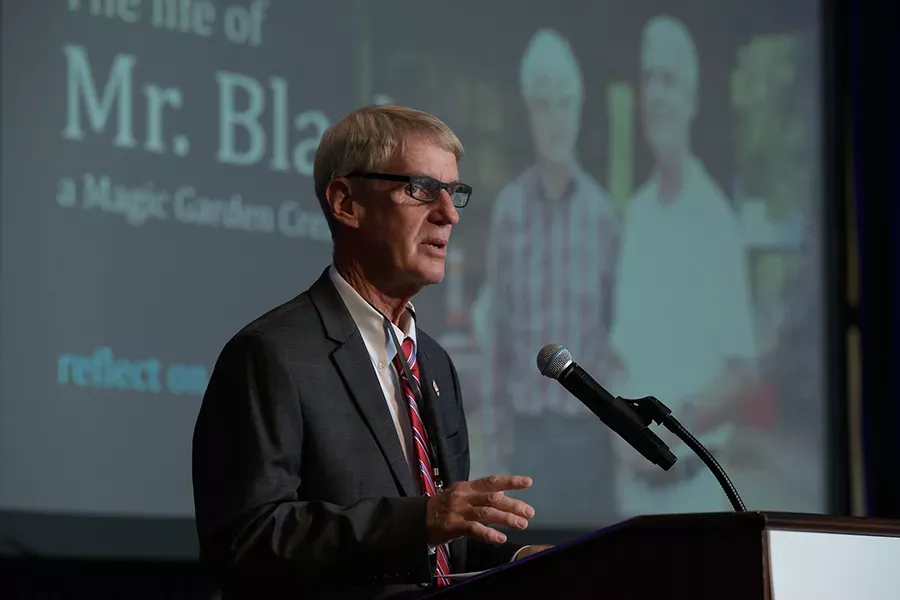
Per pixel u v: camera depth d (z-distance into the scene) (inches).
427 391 200.2
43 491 349.7
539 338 418.3
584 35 441.7
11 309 349.4
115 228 363.3
